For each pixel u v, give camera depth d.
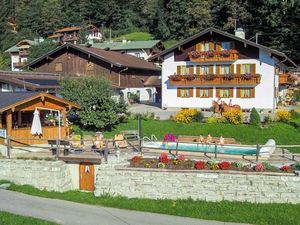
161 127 35.38
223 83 41.84
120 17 120.81
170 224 16.70
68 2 121.69
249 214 17.75
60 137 27.30
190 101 44.03
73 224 16.39
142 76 56.16
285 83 46.81
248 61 41.59
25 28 114.31
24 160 22.27
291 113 37.44
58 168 21.44
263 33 74.38
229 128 34.25
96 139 25.52
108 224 16.56
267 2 73.25
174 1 101.56
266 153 22.45
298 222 16.91
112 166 20.77
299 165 20.03
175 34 103.12
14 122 25.72
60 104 27.69
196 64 43.62
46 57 52.75
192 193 19.62
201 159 22.03
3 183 22.25
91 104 33.62
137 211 18.41
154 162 21.09
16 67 81.50
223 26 85.94
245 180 19.22
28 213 17.61
